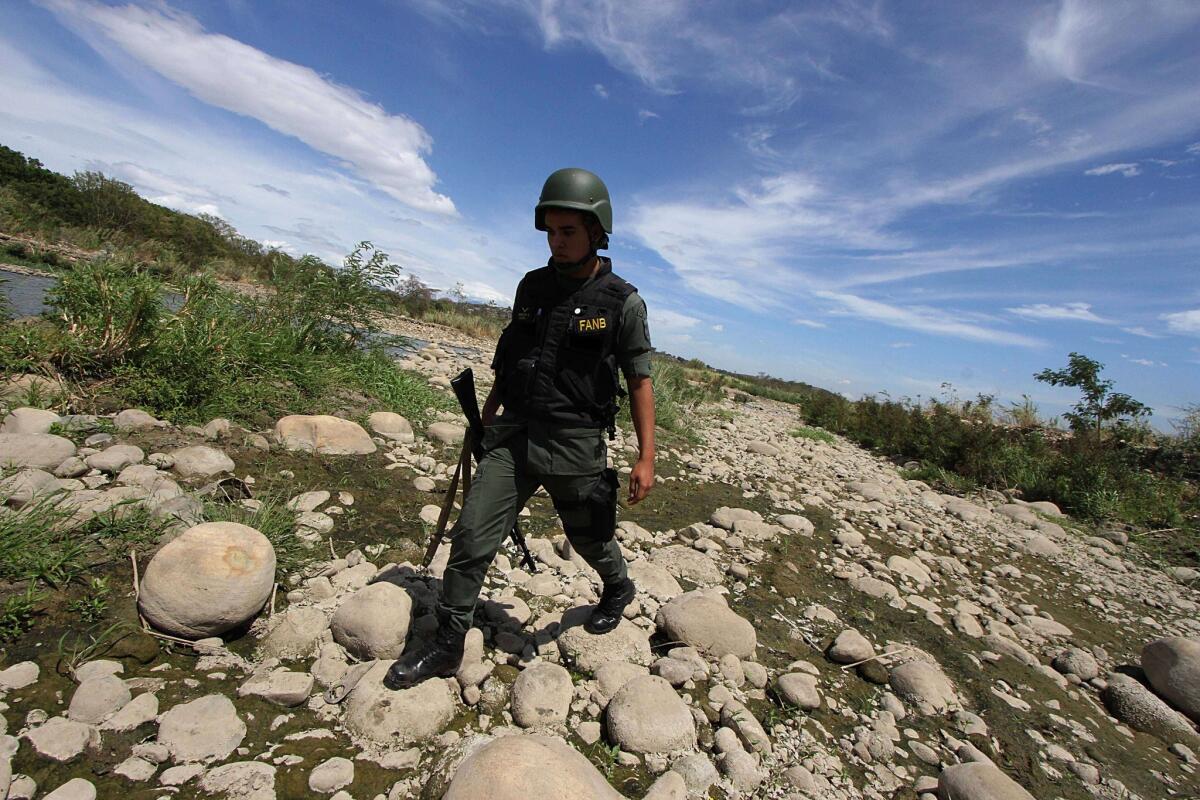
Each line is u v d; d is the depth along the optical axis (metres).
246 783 1.63
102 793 1.55
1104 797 2.32
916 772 2.28
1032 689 3.06
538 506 4.17
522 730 2.04
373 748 1.85
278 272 5.97
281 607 2.46
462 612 2.09
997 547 5.66
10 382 3.78
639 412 2.17
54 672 1.87
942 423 10.61
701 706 2.34
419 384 6.41
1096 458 8.23
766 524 4.67
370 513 3.44
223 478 3.20
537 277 2.21
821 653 3.02
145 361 4.17
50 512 2.39
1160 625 4.39
